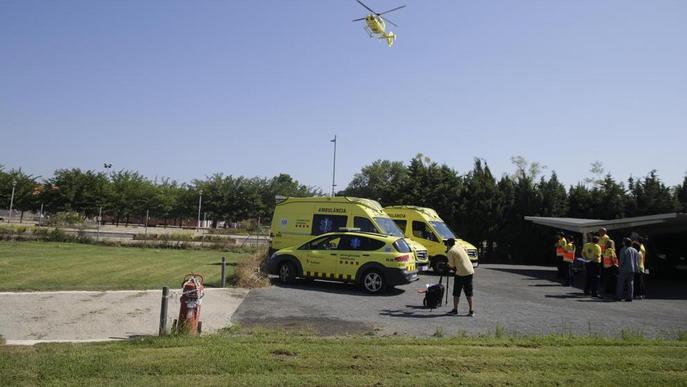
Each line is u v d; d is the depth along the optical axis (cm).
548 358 680
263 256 1964
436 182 3152
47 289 1148
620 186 3027
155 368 582
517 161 5178
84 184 5303
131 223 6200
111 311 932
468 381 576
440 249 1973
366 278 1328
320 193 7281
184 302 787
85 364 588
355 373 589
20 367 572
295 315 987
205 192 6044
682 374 633
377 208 1706
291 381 553
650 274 2417
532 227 2969
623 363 669
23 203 5256
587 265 1495
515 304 1255
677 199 2998
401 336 816
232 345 691
